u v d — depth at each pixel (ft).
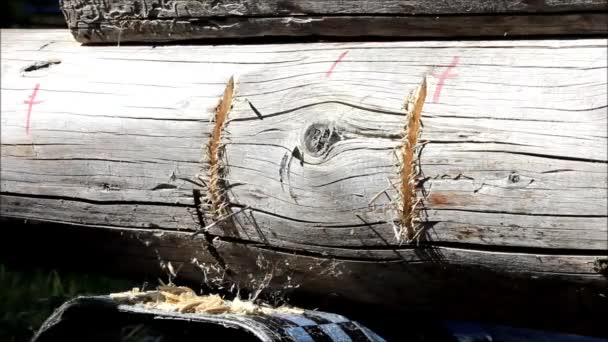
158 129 3.36
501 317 3.11
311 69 3.14
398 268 3.04
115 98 3.48
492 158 2.74
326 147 3.01
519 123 2.73
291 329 2.99
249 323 2.96
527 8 2.87
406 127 2.87
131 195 3.44
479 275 2.92
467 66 2.90
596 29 2.82
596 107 2.65
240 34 3.39
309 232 3.10
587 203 2.64
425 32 3.06
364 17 3.12
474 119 2.79
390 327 3.41
